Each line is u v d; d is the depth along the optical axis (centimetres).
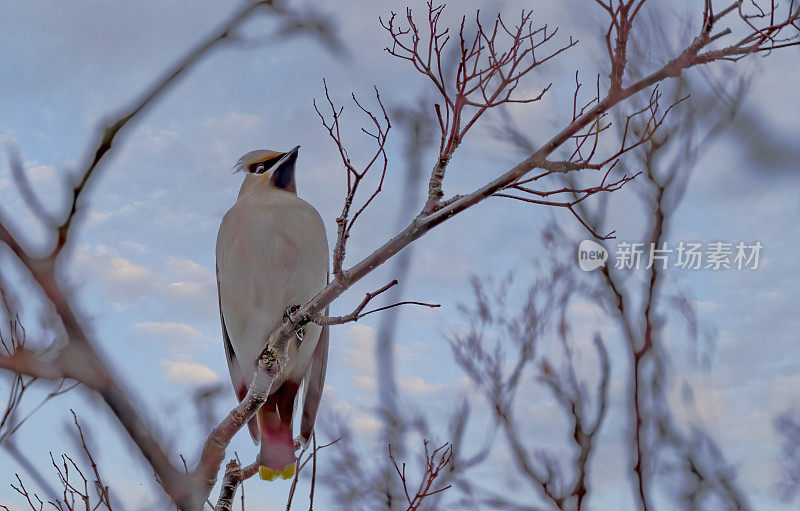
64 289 403
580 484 913
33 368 399
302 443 691
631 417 949
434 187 475
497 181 461
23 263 399
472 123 476
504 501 878
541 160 456
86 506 461
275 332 510
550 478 910
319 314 497
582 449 923
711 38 436
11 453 460
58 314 403
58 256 404
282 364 505
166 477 454
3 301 398
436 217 467
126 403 423
